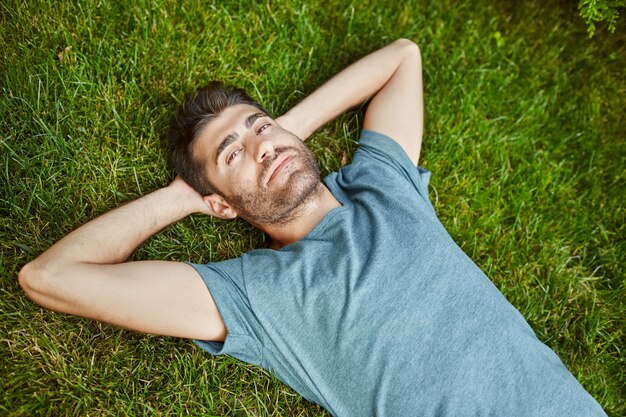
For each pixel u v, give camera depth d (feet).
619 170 7.90
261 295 5.43
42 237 6.19
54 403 5.57
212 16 7.45
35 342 5.71
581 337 6.97
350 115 7.56
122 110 6.87
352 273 5.41
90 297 4.97
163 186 6.80
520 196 7.56
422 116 7.13
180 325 5.22
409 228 5.75
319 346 5.35
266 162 5.92
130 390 5.85
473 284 5.50
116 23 7.14
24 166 6.27
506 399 5.00
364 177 6.41
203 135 6.18
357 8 8.13
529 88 8.27
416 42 8.13
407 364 5.13
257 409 6.14
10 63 6.54
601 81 8.54
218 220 6.81
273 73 7.43
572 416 4.98
